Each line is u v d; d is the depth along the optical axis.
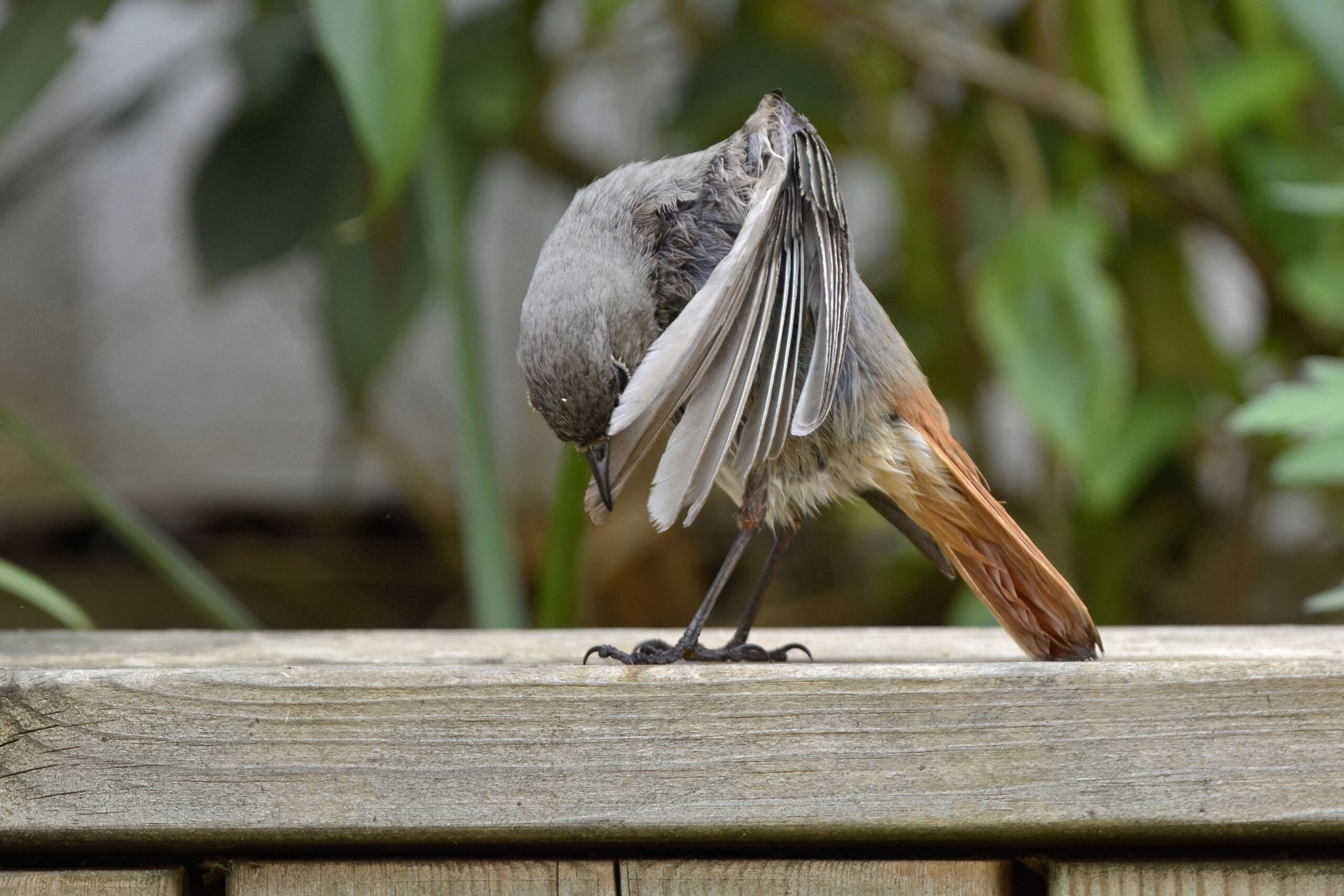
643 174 5.96
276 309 14.32
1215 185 10.80
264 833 4.48
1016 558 5.73
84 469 13.60
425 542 13.87
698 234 5.79
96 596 13.20
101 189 14.13
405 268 11.03
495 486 8.26
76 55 9.55
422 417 14.16
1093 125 10.54
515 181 14.20
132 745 4.48
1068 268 9.57
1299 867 4.45
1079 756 4.40
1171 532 12.12
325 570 13.59
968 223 11.80
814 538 13.45
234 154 10.98
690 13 12.78
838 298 5.39
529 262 14.24
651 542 12.66
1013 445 13.51
